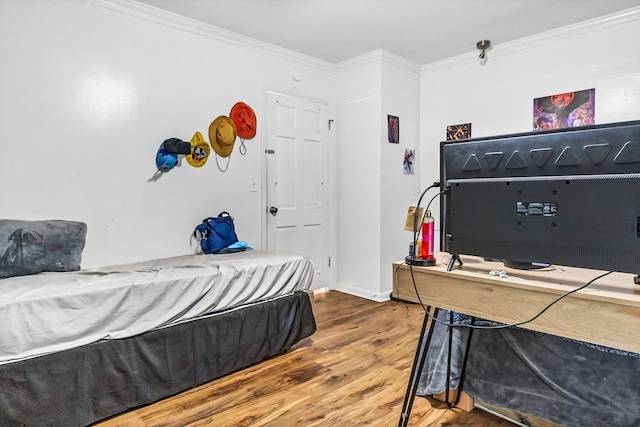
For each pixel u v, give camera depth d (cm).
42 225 224
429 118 418
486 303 134
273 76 367
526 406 165
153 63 292
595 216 113
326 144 415
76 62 258
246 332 236
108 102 272
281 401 200
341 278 423
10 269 202
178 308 208
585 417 151
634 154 107
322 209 413
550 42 334
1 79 232
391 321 324
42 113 246
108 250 274
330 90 416
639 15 289
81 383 175
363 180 398
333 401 200
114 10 272
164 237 301
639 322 104
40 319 167
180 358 208
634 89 295
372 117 387
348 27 321
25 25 239
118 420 184
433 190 412
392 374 229
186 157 311
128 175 282
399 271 159
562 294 116
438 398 200
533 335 168
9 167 236
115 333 188
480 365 183
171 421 183
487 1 278
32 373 163
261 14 297
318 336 291
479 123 381
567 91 326
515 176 129
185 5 283
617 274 135
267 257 273
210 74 323
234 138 336
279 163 375
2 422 157
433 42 355
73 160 259
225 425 179
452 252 146
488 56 372
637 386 143
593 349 154
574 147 116
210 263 246
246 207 349
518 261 132
